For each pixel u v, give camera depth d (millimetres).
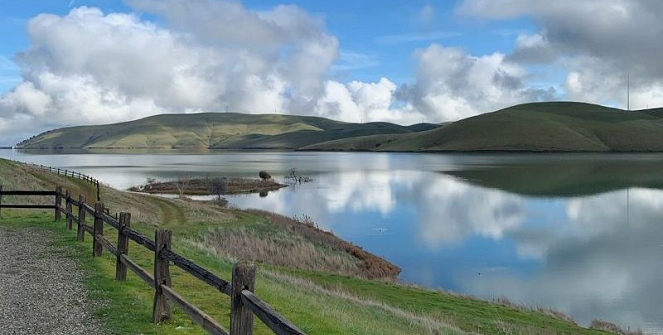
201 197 97188
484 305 27875
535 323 24672
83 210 17000
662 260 47875
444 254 49906
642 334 27297
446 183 124500
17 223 20891
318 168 188250
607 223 68500
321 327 11016
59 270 12758
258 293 13617
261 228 46000
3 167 49500
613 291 38031
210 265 18469
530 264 46156
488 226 65875
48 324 8672
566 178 133375
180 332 8508
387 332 13211
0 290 10773
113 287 11188
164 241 8820
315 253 41188
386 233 60281
